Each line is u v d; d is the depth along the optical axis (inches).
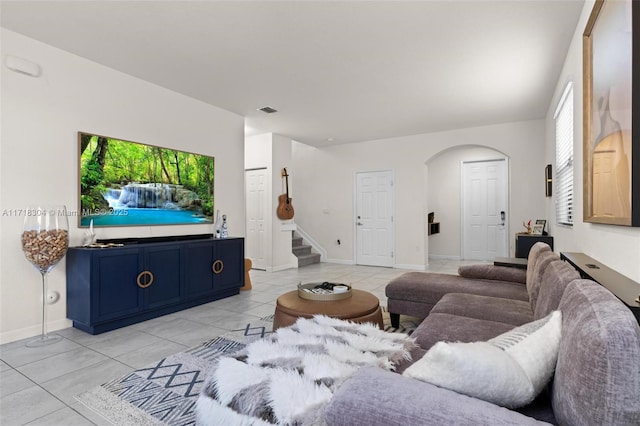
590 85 79.2
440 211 296.8
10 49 102.3
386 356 52.9
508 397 32.3
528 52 115.6
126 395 72.8
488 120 198.8
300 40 107.9
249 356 52.4
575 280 45.4
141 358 91.1
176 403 69.9
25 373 82.6
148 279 122.0
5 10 91.7
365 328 67.6
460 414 27.1
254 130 222.1
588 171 81.4
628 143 55.7
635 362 25.3
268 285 185.9
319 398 39.6
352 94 154.9
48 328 110.2
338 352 53.5
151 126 141.2
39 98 108.5
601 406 25.8
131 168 133.3
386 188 250.2
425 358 35.1
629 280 55.9
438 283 110.5
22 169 104.9
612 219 64.4
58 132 112.8
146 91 139.4
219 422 43.4
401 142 242.5
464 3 89.2
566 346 33.0
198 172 161.0
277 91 151.0
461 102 166.6
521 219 201.9
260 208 237.6
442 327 67.9
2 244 101.0
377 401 29.8
